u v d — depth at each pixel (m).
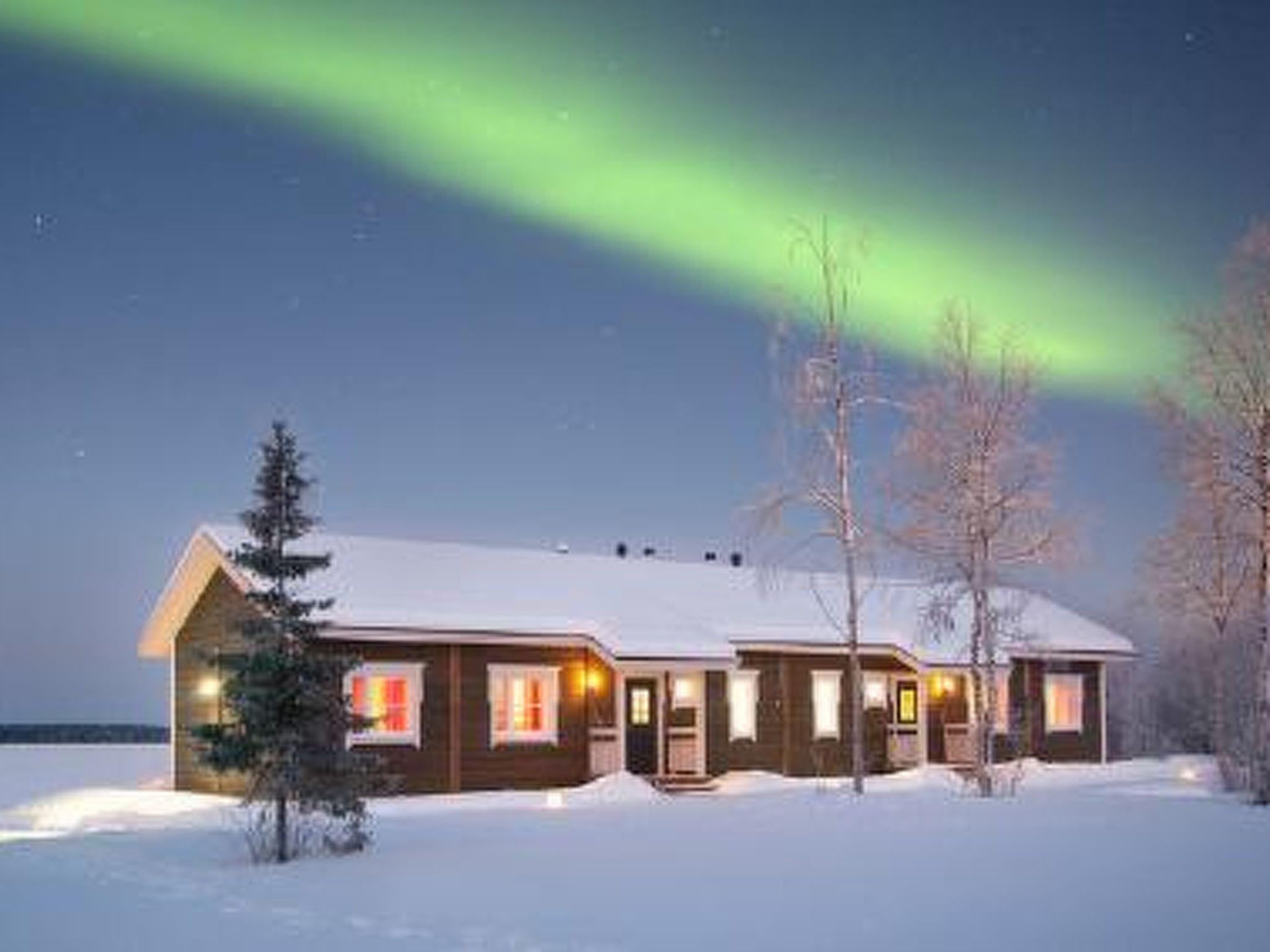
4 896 18.84
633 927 15.05
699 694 41.25
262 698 22.53
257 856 22.50
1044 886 17.59
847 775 43.88
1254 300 33.41
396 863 21.39
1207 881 17.88
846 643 43.44
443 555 41.59
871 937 14.08
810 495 35.25
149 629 38.75
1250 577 37.31
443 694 36.56
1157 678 60.34
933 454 36.72
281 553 23.30
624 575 44.38
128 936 15.19
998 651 45.66
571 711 38.53
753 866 20.11
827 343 35.31
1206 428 33.84
